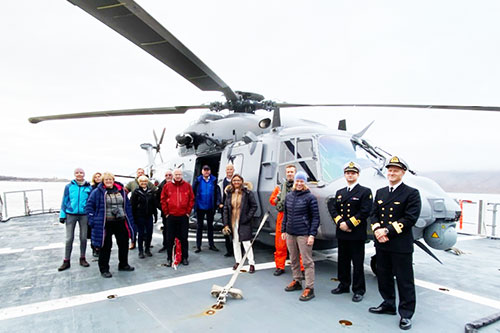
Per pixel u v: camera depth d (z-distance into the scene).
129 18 3.35
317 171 4.54
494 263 5.27
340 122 5.98
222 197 6.34
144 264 5.21
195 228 8.91
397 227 2.93
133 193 5.72
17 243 7.06
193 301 3.56
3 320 3.12
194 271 4.76
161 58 4.35
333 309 3.32
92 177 5.63
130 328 2.91
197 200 6.08
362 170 4.54
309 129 5.06
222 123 7.11
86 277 4.52
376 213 3.23
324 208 4.27
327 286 4.06
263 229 5.69
